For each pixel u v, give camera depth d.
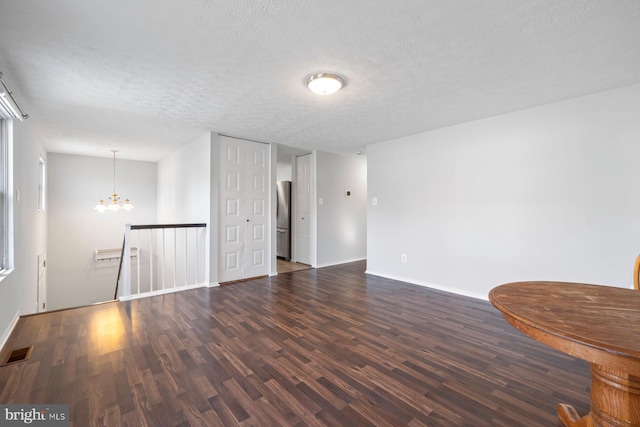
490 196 3.48
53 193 5.82
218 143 4.23
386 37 1.87
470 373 1.98
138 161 6.77
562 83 2.55
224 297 3.65
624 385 1.20
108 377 1.91
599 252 2.77
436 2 1.55
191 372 1.98
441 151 3.95
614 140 2.68
